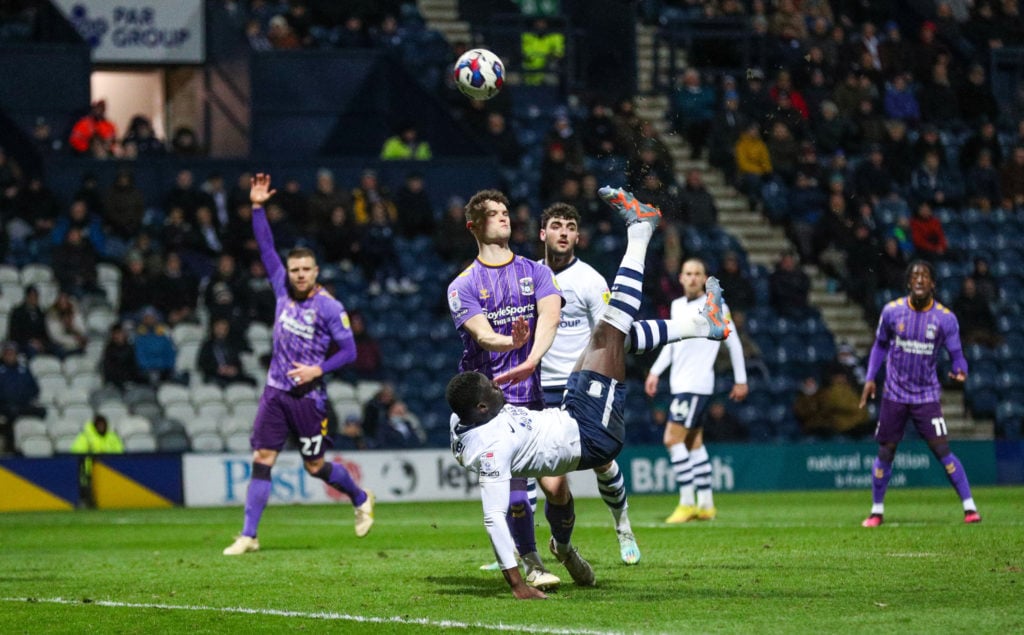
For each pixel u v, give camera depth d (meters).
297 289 29.77
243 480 53.41
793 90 72.62
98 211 62.59
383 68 73.19
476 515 43.94
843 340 66.25
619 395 19.81
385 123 73.19
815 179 71.31
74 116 67.81
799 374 66.19
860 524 35.28
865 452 58.91
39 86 67.38
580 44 78.50
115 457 52.03
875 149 72.25
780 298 67.19
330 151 72.38
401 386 62.41
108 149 67.25
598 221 66.00
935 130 76.19
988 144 75.00
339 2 75.19
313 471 30.34
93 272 59.97
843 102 72.62
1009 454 60.50
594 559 25.78
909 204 72.75
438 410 62.31
